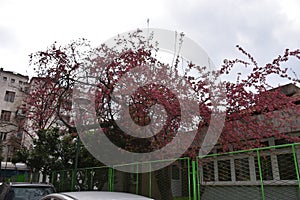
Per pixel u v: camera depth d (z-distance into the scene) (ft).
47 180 47.80
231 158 28.25
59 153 42.98
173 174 27.32
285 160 26.76
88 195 11.58
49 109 37.09
